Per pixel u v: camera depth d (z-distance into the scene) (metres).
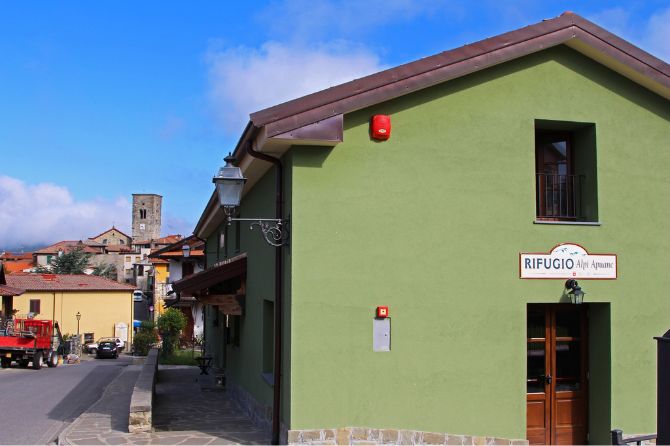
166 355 31.95
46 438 10.75
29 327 31.55
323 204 8.78
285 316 9.03
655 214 9.98
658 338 5.75
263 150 9.04
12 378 23.34
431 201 9.11
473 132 9.31
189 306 43.28
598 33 9.57
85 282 55.22
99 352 45.78
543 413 9.75
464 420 8.98
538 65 9.64
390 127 8.98
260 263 11.23
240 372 13.55
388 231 8.95
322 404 8.59
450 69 9.01
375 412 8.73
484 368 9.11
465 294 9.13
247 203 13.32
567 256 9.54
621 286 9.73
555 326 9.95
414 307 8.96
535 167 10.05
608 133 9.87
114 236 117.56
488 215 9.29
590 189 9.89
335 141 8.52
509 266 9.30
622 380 9.62
